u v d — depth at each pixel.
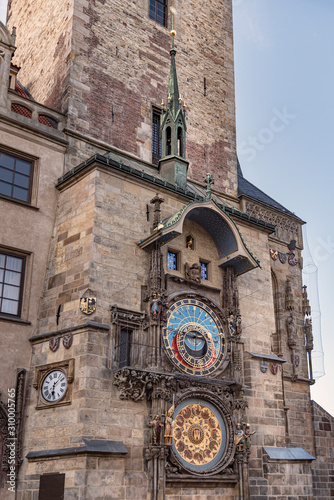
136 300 22.97
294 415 31.41
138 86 31.22
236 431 23.61
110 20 31.20
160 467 20.75
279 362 26.84
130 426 20.86
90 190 23.52
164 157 28.02
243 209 33.53
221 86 35.97
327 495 31.33
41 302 23.62
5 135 24.88
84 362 20.48
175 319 23.70
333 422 33.06
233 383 24.17
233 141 35.22
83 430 19.56
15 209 24.09
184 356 23.28
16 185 24.73
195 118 33.53
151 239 23.23
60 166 26.16
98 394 20.38
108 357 21.14
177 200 26.25
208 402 23.59
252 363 25.73
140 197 24.73
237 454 23.39
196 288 25.11
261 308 27.84
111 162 23.84
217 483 22.64
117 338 21.62
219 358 24.62
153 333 22.47
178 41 34.44
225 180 33.72
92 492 18.81
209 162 33.28
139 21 32.72
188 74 34.25
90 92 28.89
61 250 23.84
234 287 26.11
